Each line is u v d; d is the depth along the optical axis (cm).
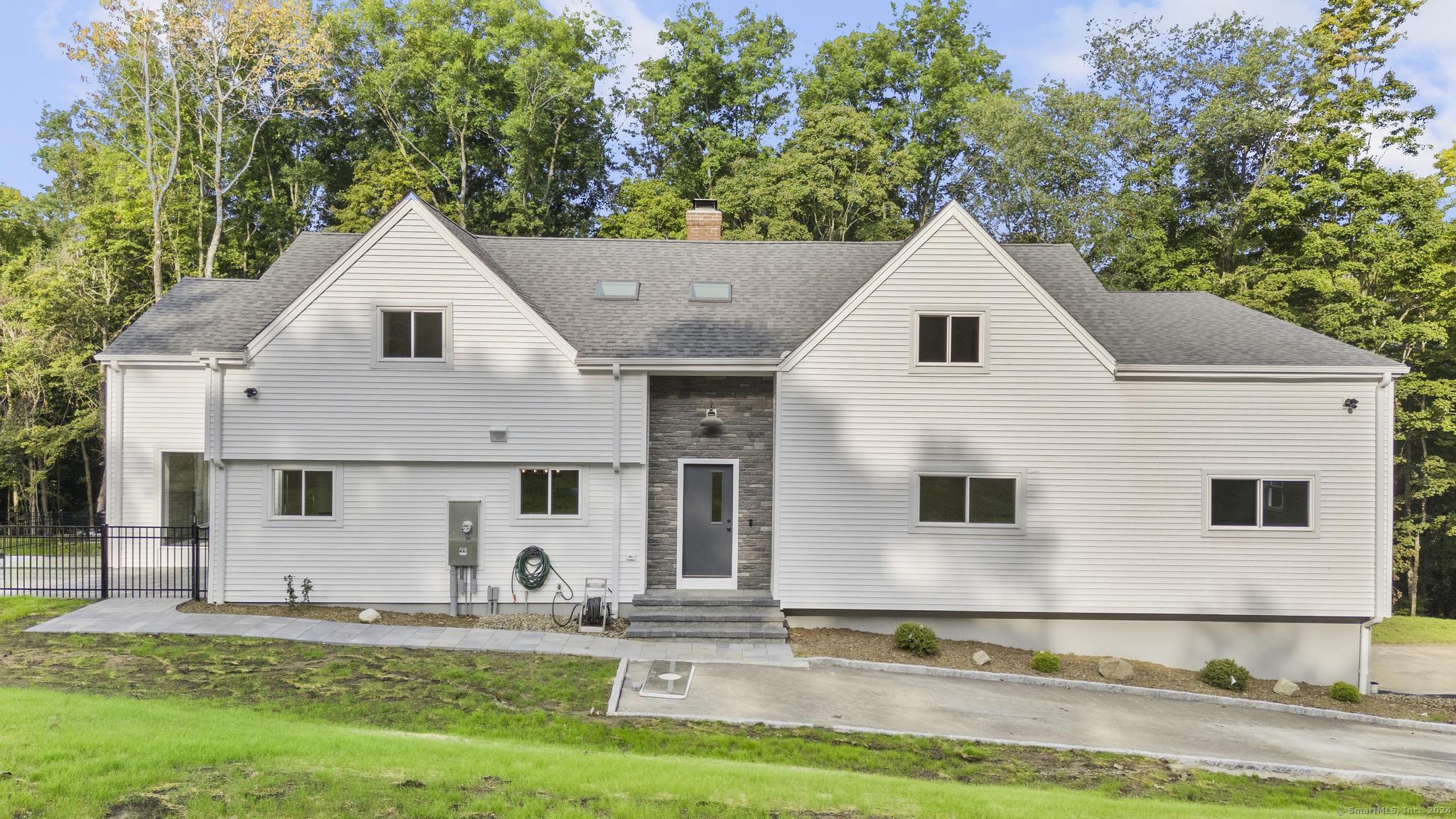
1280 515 1526
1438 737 1301
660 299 1761
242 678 1102
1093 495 1523
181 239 3469
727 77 4122
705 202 2159
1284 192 3131
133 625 1342
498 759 809
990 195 3703
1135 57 3669
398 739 864
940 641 1532
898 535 1527
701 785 771
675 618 1476
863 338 1523
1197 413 1521
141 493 1822
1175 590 1520
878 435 1527
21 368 2902
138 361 1781
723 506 1625
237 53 2981
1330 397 1515
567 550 1554
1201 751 1110
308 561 1516
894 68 3981
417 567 1534
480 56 3731
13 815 622
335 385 1506
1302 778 1032
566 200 4212
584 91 3756
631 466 1559
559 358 1540
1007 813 749
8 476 3016
